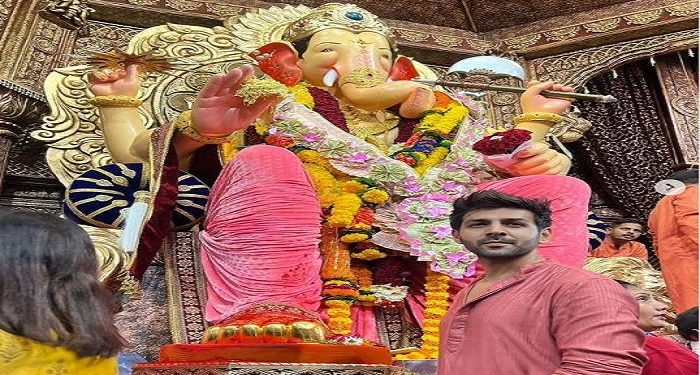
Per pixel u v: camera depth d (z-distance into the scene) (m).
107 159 3.66
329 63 3.48
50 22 4.37
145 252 2.79
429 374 2.61
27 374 1.32
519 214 1.83
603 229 3.48
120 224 2.90
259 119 3.19
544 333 1.69
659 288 3.32
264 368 2.09
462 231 1.91
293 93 3.33
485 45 5.46
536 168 3.16
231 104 2.81
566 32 5.36
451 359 1.79
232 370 2.06
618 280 3.11
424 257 2.90
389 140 3.48
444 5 5.46
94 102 3.14
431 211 3.01
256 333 2.32
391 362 2.44
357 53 3.51
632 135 5.27
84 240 1.49
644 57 5.18
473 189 3.19
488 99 4.88
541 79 5.26
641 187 5.12
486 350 1.72
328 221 2.92
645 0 5.31
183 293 2.98
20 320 1.32
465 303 1.85
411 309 3.04
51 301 1.36
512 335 1.70
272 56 3.44
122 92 3.17
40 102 3.93
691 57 5.43
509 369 1.68
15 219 1.42
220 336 2.36
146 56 3.29
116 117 3.14
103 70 3.17
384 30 3.72
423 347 2.84
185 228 3.10
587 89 5.36
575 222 2.89
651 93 5.39
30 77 4.09
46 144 3.69
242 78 2.77
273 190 2.63
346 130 3.29
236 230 2.61
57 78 3.84
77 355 1.38
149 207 2.75
